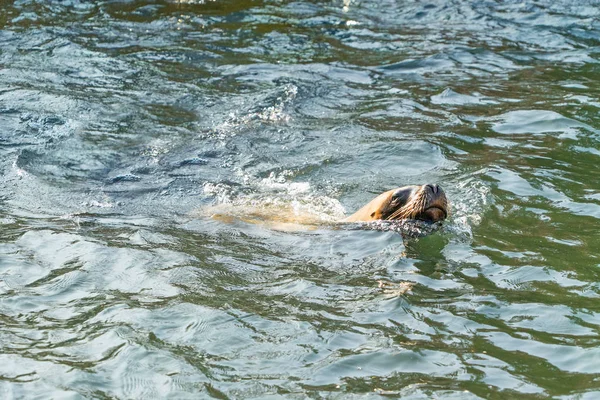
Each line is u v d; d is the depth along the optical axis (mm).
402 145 14211
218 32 20281
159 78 17344
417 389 7402
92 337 8406
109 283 9688
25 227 11359
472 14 21828
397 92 16859
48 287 9578
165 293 9398
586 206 11695
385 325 8570
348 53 19203
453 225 11164
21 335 8469
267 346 8180
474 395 7293
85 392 7410
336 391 7383
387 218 11391
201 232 11367
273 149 14250
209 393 7383
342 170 13453
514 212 11547
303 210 12141
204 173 13438
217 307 9008
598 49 19188
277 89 16812
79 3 21984
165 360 7930
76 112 15562
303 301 9164
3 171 13258
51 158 13797
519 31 20531
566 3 22281
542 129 14773
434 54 19078
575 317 8695
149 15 21297
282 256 10531
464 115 15570
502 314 8789
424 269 9953
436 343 8203
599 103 15891
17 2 21812
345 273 9938
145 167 13617
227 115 15633
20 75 17172
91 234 11164
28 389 7477
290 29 20672
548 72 17828
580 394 7293
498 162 13359
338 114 15727
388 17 21812
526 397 7270
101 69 17719
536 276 9680
